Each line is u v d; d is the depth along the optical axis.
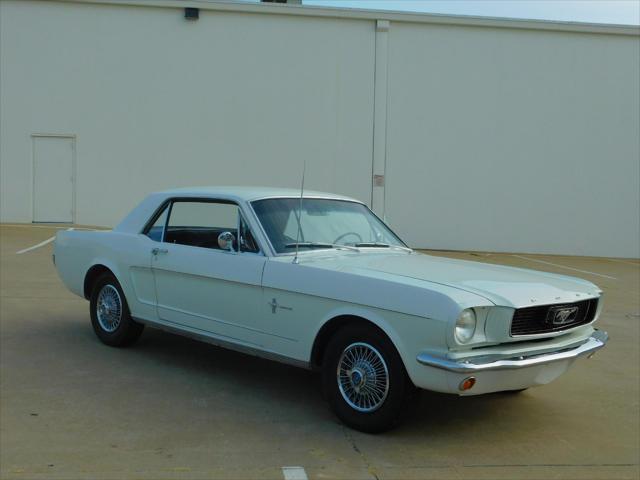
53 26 16.88
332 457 3.89
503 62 17.64
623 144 18.02
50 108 17.03
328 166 17.44
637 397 5.42
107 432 4.13
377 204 17.52
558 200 17.98
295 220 5.16
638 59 17.84
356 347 4.27
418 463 3.87
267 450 3.95
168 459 3.77
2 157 17.00
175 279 5.43
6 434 4.03
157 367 5.59
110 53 16.98
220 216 5.28
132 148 17.14
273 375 5.52
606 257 18.14
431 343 3.85
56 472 3.54
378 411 4.14
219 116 17.19
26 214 17.16
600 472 3.88
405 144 17.56
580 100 17.86
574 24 17.56
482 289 4.06
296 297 4.53
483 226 17.83
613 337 7.75
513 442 4.30
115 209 17.23
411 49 17.47
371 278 4.18
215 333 5.13
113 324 6.14
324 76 17.33
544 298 4.16
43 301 8.15
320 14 17.14
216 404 4.74
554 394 5.45
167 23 17.00
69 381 5.11
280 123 17.31
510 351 4.00
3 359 5.62
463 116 17.64
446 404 5.03
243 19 17.11
